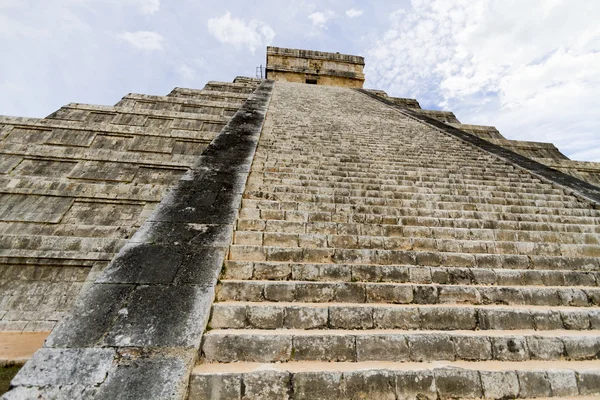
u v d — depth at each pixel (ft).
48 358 6.88
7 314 17.12
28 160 27.55
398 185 19.54
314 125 31.63
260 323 9.07
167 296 8.84
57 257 19.34
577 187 21.79
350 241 13.60
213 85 58.03
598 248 14.61
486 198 18.92
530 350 8.89
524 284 11.89
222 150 20.47
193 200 14.11
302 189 17.74
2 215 22.34
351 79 83.66
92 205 24.27
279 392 7.26
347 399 7.32
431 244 13.89
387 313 9.59
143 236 11.22
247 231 13.15
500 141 45.47
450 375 7.76
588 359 8.96
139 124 35.99
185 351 7.40
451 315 9.74
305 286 10.43
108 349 7.22
